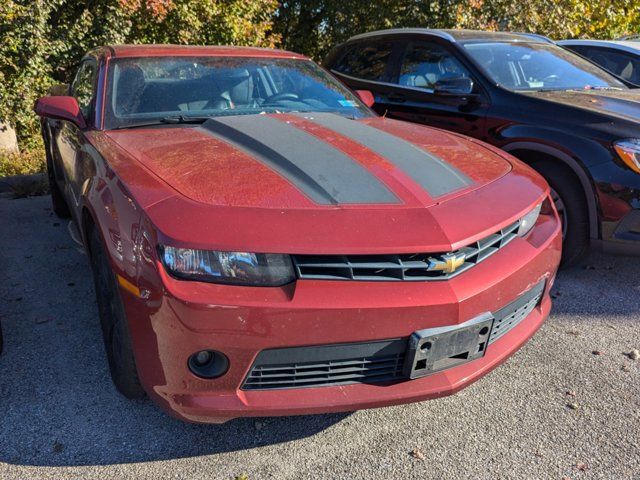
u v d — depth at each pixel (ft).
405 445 7.49
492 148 9.95
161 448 7.30
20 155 21.86
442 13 29.63
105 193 7.45
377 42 18.03
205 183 6.88
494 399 8.50
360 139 8.53
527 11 30.17
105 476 6.81
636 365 9.45
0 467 6.86
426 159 8.18
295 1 35.58
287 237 6.13
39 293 11.54
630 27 41.81
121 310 6.88
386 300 6.24
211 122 9.36
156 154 7.93
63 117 10.05
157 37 25.13
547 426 7.90
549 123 12.39
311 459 7.20
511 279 7.21
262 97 10.94
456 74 14.94
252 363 6.19
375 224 6.46
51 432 7.50
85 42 22.67
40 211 17.07
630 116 12.02
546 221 8.65
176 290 5.97
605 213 11.41
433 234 6.49
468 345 6.86
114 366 7.95
